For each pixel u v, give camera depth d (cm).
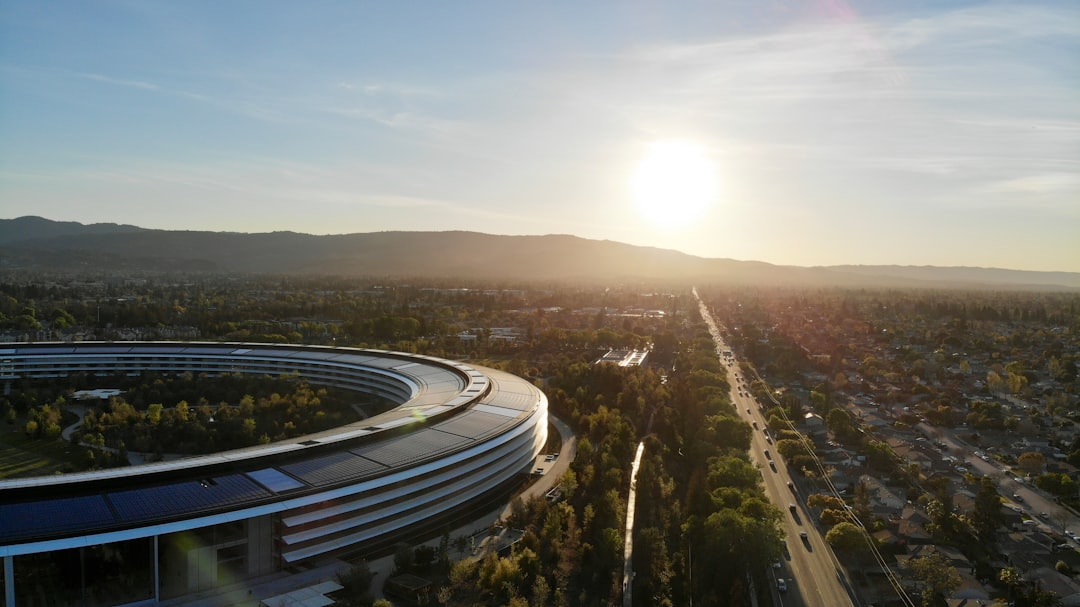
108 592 13650
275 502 15112
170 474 15825
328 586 14812
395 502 17725
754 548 17050
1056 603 16388
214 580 14750
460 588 15525
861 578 17725
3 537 12638
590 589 16362
